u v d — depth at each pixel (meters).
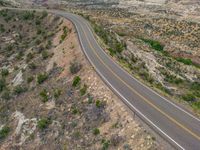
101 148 31.83
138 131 31.48
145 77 52.62
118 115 35.25
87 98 41.41
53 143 37.78
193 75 77.25
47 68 60.59
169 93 46.91
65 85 48.41
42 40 81.25
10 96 56.41
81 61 54.34
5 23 105.94
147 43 99.12
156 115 34.97
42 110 45.50
